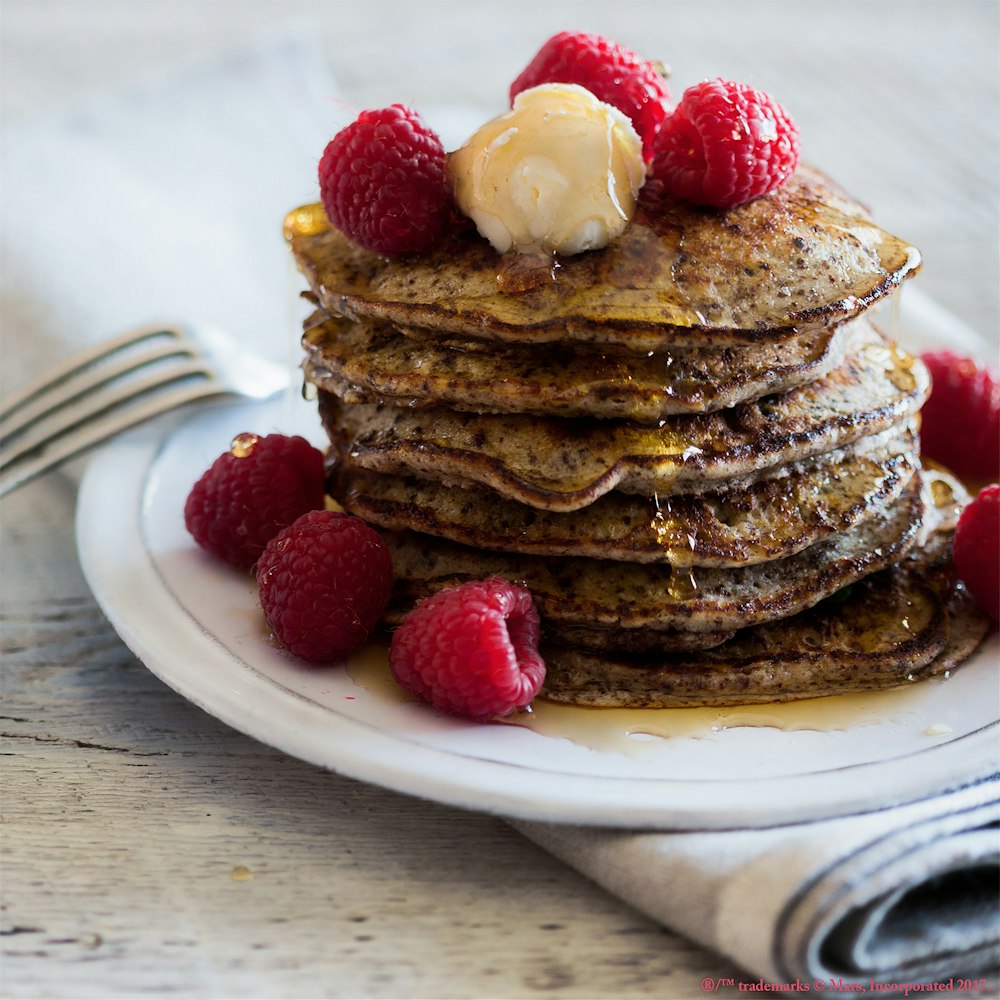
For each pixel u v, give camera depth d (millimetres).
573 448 377
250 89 607
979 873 346
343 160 386
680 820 346
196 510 405
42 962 342
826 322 376
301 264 400
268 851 361
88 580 399
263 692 369
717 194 384
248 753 383
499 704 366
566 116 381
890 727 373
